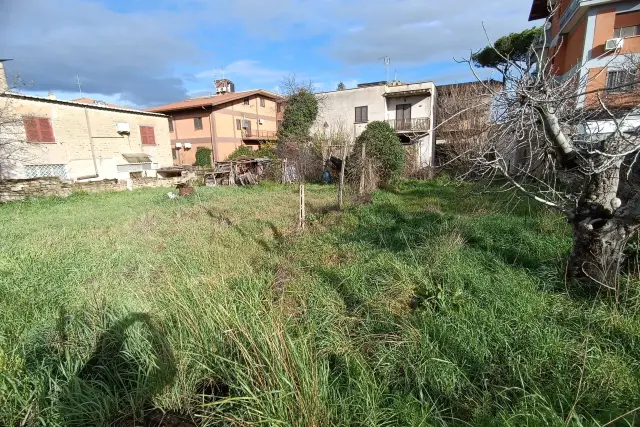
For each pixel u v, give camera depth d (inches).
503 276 131.5
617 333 92.9
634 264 124.2
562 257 144.6
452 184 487.8
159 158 791.1
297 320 108.4
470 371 83.4
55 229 257.8
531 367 81.4
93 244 208.1
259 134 1113.4
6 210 362.6
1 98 496.1
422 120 720.3
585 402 71.1
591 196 119.0
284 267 156.5
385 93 753.0
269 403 69.7
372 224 243.9
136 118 724.7
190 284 123.6
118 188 556.7
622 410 66.4
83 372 91.3
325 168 584.1
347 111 808.9
